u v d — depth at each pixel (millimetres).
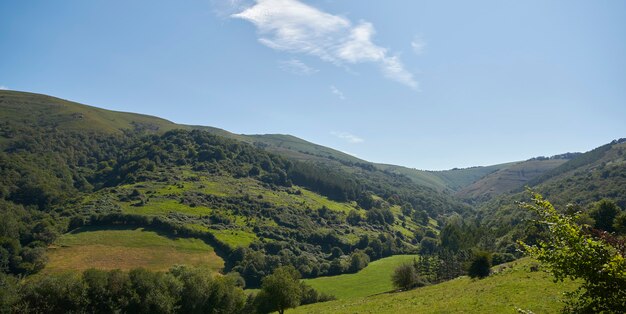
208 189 171875
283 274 66688
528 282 39969
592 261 9891
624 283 9539
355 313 49875
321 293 89625
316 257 134625
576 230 10438
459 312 33219
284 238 141125
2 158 157250
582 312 10461
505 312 29094
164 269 98375
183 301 69875
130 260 100500
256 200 168875
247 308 75750
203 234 122188
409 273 82562
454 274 94812
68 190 162750
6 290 55781
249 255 113625
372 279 108562
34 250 91688
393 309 46438
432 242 159250
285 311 71812
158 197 150875
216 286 74125
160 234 118250
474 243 120250
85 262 95375
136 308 63750
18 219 112688
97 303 61000
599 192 141250
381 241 159000
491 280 50969
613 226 64438
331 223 170375
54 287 57938
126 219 122312
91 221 120125
